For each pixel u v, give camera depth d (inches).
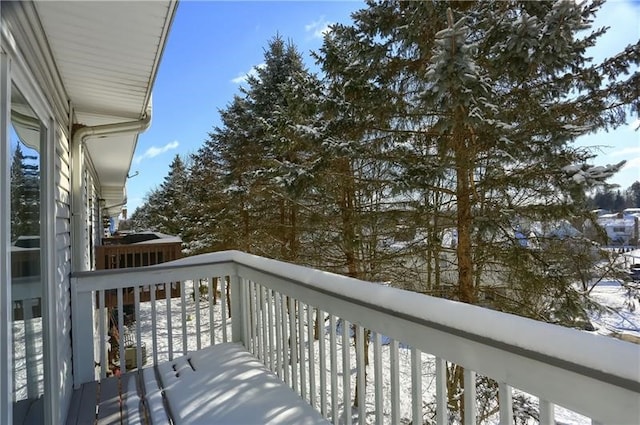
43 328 78.7
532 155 159.0
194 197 526.6
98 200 427.2
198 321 129.3
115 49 98.3
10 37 56.4
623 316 181.3
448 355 49.4
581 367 33.2
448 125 148.8
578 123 166.6
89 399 98.6
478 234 166.9
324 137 197.9
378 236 221.8
